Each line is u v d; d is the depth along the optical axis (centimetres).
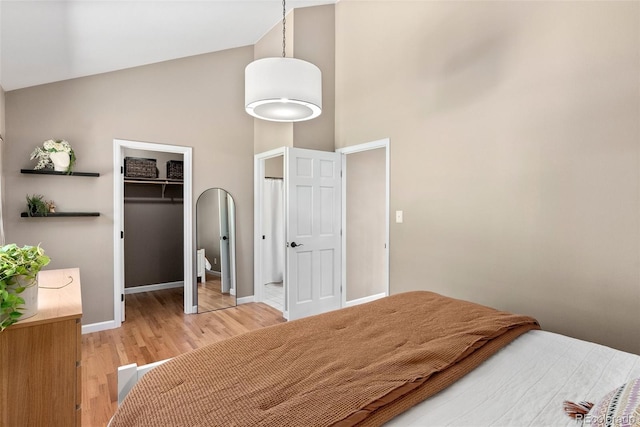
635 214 193
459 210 281
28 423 155
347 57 392
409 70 321
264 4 344
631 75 194
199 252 410
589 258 211
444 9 290
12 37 227
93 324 344
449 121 288
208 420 99
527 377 129
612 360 142
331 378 119
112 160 353
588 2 209
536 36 233
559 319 224
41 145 318
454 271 286
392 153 338
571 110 217
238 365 131
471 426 101
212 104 416
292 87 231
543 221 231
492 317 177
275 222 551
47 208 316
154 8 269
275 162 551
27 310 157
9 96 304
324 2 390
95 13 241
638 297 193
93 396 227
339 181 405
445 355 134
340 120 402
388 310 194
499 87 254
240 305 437
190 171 400
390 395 108
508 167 249
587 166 211
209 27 345
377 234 455
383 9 347
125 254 489
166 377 123
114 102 353
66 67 304
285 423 96
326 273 397
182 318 384
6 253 152
